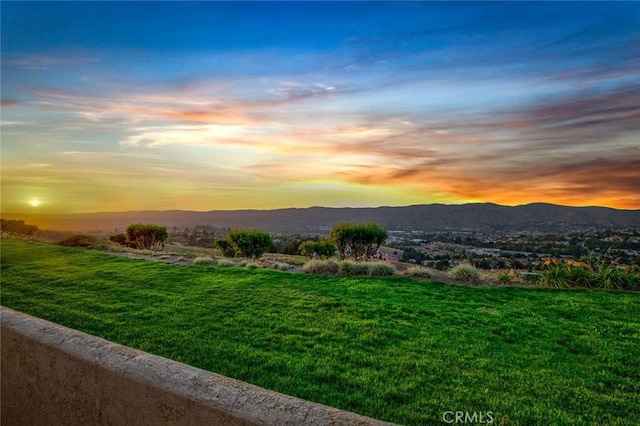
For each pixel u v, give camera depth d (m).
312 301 6.79
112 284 8.24
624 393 3.62
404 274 9.45
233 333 5.17
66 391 1.71
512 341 4.93
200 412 1.30
